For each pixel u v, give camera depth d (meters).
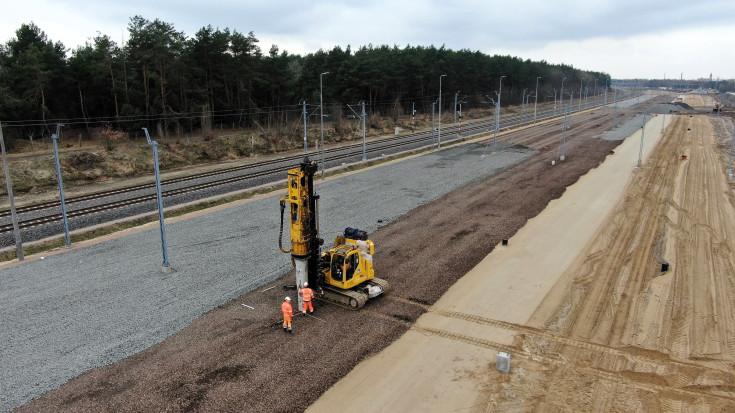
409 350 17.08
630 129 90.00
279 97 83.06
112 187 42.56
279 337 17.62
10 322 18.64
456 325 18.92
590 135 81.81
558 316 19.78
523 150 65.62
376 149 66.19
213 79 74.88
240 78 76.44
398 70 109.56
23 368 15.65
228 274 23.30
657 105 154.62
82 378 15.16
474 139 77.88
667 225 32.41
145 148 53.38
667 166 54.06
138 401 14.05
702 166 54.03
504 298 21.34
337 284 20.02
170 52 63.59
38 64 56.44
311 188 19.38
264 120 80.44
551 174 48.94
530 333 18.42
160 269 23.91
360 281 20.48
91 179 45.75
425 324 18.92
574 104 166.12
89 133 62.00
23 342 17.20
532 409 14.06
